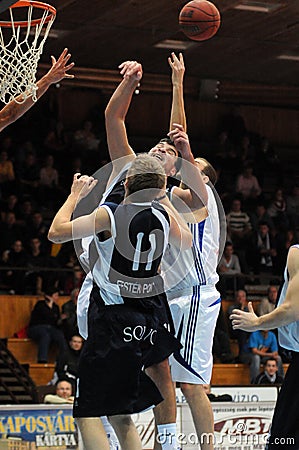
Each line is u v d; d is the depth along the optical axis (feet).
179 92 17.75
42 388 40.40
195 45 55.26
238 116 68.49
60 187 58.85
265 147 68.64
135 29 51.47
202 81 65.05
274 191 67.82
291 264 15.34
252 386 36.17
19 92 19.84
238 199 60.95
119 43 54.75
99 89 64.90
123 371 14.17
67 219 14.23
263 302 50.78
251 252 57.77
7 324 49.75
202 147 67.41
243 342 49.57
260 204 63.52
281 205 62.95
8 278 50.83
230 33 52.47
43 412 30.94
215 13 20.52
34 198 57.47
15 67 20.15
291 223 63.52
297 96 68.80
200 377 16.52
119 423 14.55
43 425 30.83
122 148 16.24
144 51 56.90
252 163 67.15
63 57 19.84
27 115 62.54
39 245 52.29
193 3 20.66
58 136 62.75
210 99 66.90
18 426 30.50
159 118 69.05
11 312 49.88
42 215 57.16
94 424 14.69
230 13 48.16
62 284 51.65
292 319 15.07
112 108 16.22
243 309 50.72
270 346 49.01
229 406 30.66
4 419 30.37
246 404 30.89
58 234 14.06
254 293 55.57
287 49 56.44
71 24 50.21
